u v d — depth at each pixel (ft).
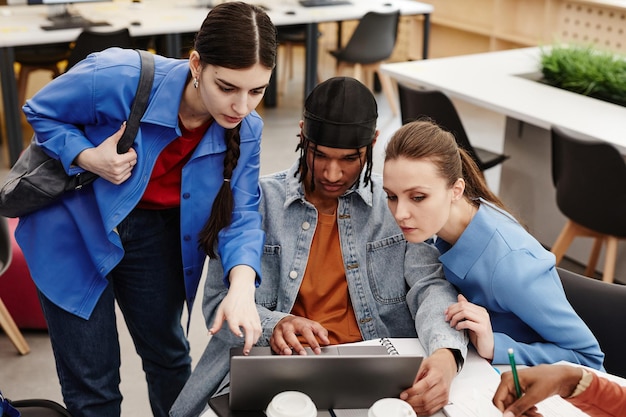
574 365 5.26
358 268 6.31
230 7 5.28
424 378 5.09
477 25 24.25
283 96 22.22
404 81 14.40
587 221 11.16
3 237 9.18
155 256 6.70
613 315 6.46
